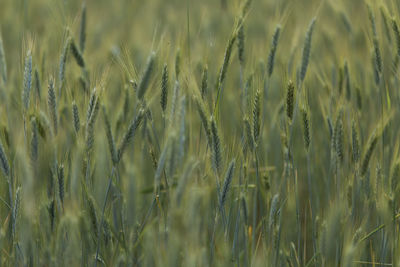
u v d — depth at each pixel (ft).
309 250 7.91
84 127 7.21
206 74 7.31
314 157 8.08
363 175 7.38
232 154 7.26
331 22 9.09
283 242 7.42
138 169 7.14
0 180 7.42
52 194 7.14
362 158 7.38
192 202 6.79
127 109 7.25
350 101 7.84
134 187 6.94
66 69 7.38
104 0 14.02
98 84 7.22
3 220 7.45
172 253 6.81
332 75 8.23
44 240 7.21
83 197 7.27
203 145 7.19
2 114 7.35
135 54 8.70
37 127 7.07
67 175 7.25
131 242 7.00
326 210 7.52
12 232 7.31
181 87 7.18
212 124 7.07
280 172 7.93
